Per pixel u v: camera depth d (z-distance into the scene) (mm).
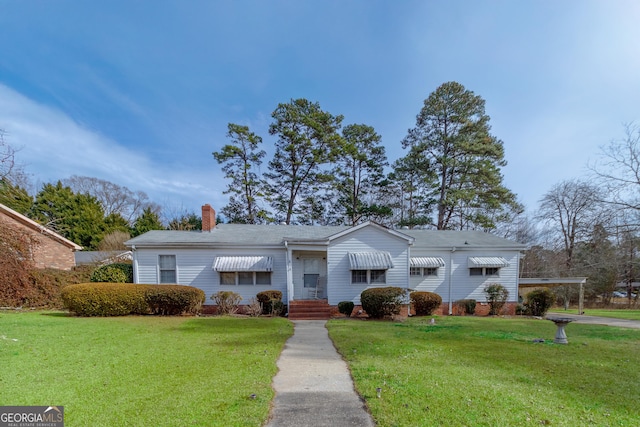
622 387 5801
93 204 36094
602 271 30188
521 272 34625
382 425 4051
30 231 18406
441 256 20078
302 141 32062
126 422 4008
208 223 19984
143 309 14711
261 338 9680
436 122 32438
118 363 6637
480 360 7520
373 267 16969
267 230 20969
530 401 4988
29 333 9430
